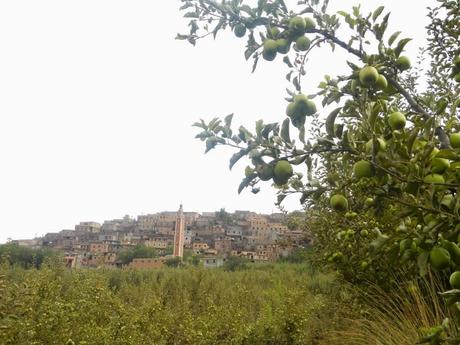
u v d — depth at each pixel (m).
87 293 8.55
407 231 1.88
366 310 5.50
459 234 1.72
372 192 1.92
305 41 2.31
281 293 10.14
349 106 2.33
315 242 6.71
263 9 2.37
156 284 15.16
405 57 2.32
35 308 6.07
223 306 9.66
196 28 2.55
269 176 1.86
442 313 4.25
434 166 1.72
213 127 1.90
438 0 3.99
